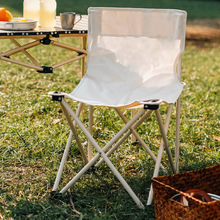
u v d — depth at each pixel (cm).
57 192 274
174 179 247
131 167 321
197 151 349
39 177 297
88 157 325
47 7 308
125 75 303
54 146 340
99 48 305
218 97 505
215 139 375
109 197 277
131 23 304
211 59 745
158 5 1370
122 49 306
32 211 258
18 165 317
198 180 255
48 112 417
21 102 440
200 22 1162
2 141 346
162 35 302
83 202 268
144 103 248
